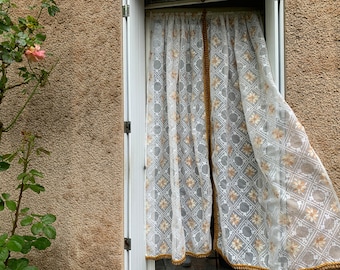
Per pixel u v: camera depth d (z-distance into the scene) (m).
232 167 2.34
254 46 2.31
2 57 2.03
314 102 2.00
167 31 2.49
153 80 2.53
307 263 1.93
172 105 2.42
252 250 2.23
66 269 2.29
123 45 2.29
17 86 2.37
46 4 2.17
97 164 2.28
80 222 2.29
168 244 2.44
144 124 2.51
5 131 2.35
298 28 2.03
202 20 2.46
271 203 2.09
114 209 2.24
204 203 2.36
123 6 2.29
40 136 2.37
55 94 2.38
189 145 2.45
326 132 1.98
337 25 1.98
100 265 2.25
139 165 2.39
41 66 2.41
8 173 2.44
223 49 2.37
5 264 2.05
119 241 2.22
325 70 1.99
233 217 2.30
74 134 2.33
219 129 2.33
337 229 1.91
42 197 2.37
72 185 2.32
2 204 2.08
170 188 2.46
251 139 2.20
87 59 2.33
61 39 2.38
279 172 2.03
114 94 2.27
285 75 2.05
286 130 2.02
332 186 1.94
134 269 2.25
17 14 2.47
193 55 2.46
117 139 2.26
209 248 2.35
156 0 2.48
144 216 2.46
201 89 2.43
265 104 2.17
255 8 2.37
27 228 2.40
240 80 2.30
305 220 1.95
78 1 2.35
